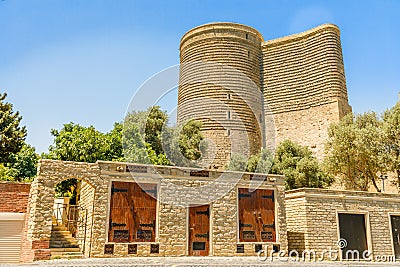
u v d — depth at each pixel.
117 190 16.70
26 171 34.66
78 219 19.28
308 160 32.31
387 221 21.19
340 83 42.47
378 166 27.88
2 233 17.11
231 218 18.27
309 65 44.38
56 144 27.42
